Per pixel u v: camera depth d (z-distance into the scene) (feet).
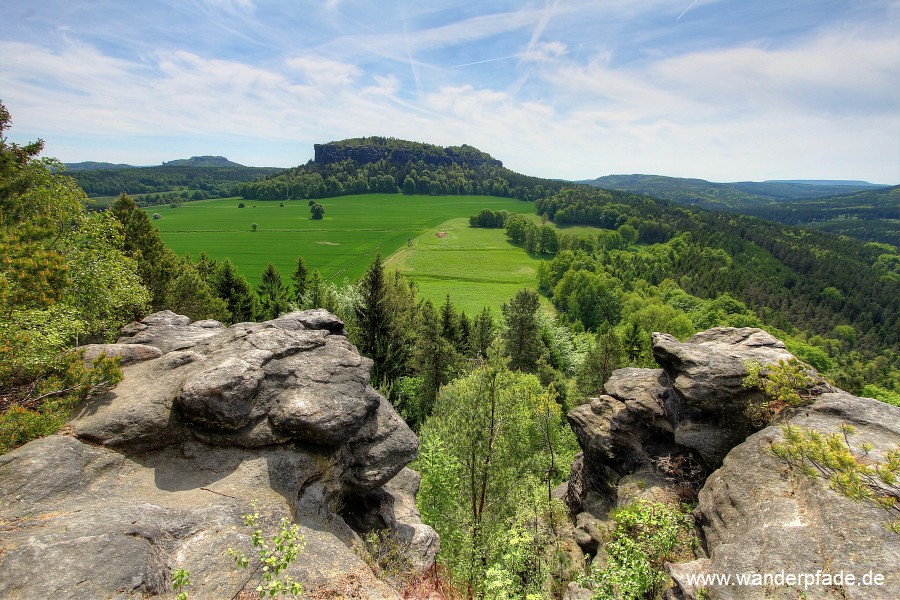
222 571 25.08
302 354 43.86
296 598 25.38
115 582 21.12
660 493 48.24
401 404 127.85
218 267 183.62
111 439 33.78
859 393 206.08
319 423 36.42
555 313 330.95
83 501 28.40
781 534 28.45
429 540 43.29
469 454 56.80
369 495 44.96
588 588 37.52
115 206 113.91
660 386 57.52
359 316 124.77
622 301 341.00
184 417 35.65
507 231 548.31
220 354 42.52
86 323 57.21
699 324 309.63
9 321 38.68
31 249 44.68
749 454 38.37
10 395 36.45
